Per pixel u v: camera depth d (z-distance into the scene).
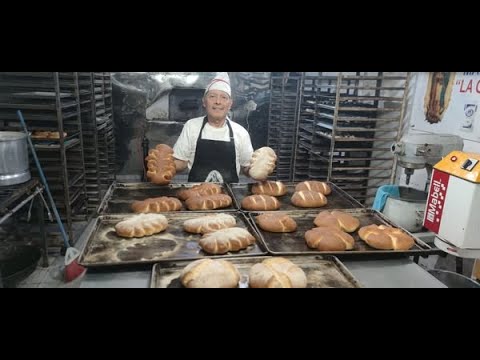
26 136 3.17
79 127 4.21
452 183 2.25
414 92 3.95
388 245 2.00
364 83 4.48
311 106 4.96
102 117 5.13
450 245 2.29
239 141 3.52
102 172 5.24
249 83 5.56
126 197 2.68
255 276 1.66
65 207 3.94
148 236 2.08
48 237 4.05
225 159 3.52
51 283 3.35
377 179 4.41
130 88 5.54
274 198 2.59
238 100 5.61
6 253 3.44
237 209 2.47
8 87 3.71
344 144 4.37
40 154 3.91
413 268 1.93
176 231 2.16
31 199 3.39
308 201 2.59
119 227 2.07
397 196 3.12
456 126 3.41
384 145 4.39
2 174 2.96
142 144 5.40
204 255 1.90
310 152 4.62
